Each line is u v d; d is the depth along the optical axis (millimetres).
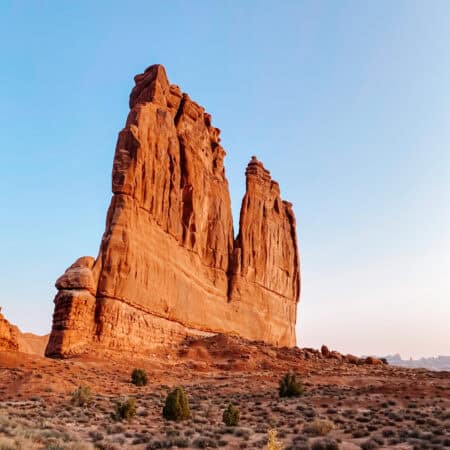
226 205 68688
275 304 76062
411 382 38281
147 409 25094
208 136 67062
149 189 48844
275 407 26078
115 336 41375
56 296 40375
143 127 49438
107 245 42906
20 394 26266
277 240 79375
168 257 51781
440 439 17375
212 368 45625
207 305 60000
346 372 48750
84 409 23875
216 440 17859
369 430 20172
